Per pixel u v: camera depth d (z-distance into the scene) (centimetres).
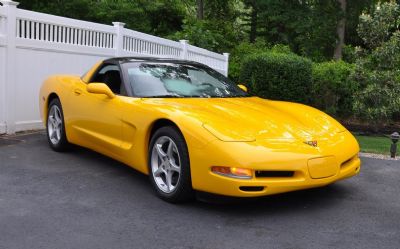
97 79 546
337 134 430
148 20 1875
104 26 841
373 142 874
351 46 2145
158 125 431
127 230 346
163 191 415
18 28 687
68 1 1650
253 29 2364
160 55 1049
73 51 780
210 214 385
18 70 696
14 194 423
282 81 1093
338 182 509
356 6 2025
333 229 360
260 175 364
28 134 706
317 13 1911
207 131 374
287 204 420
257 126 395
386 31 982
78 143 559
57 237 330
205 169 369
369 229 363
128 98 468
